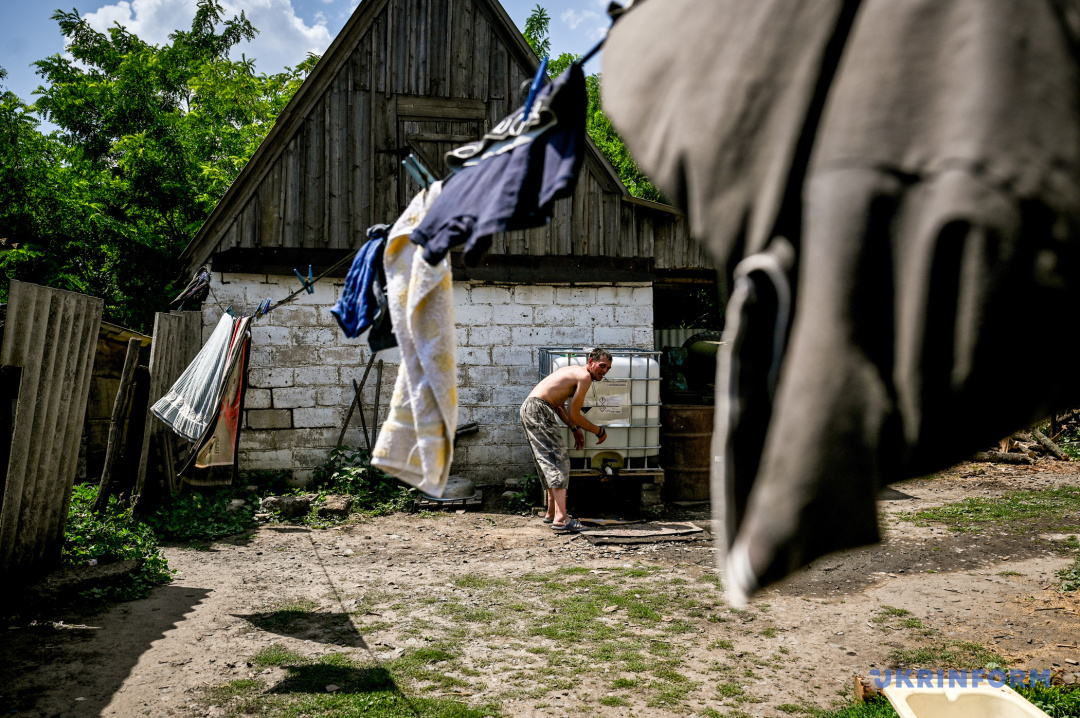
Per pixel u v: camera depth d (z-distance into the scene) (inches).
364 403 372.8
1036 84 29.5
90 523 249.6
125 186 655.1
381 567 247.4
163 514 297.3
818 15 34.9
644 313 399.2
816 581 228.5
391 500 340.8
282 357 365.7
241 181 362.0
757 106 35.7
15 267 559.2
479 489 378.6
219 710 142.1
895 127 30.7
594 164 393.4
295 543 279.0
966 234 27.9
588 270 391.9
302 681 155.9
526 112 88.0
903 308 29.1
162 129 677.9
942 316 28.3
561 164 80.2
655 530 291.3
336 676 158.9
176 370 323.6
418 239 95.0
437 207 95.1
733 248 35.6
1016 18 30.4
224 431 231.0
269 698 147.6
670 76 42.2
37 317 192.7
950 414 28.5
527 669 164.1
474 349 381.7
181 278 378.6
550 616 198.8
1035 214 27.9
